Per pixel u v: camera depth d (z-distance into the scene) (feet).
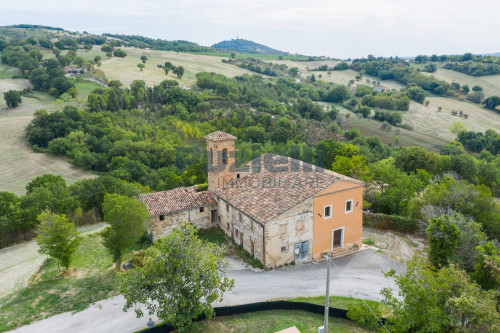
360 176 164.86
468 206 134.51
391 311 90.12
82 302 94.99
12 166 271.08
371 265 115.14
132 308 92.43
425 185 177.68
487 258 88.74
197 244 80.53
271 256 109.19
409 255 122.83
